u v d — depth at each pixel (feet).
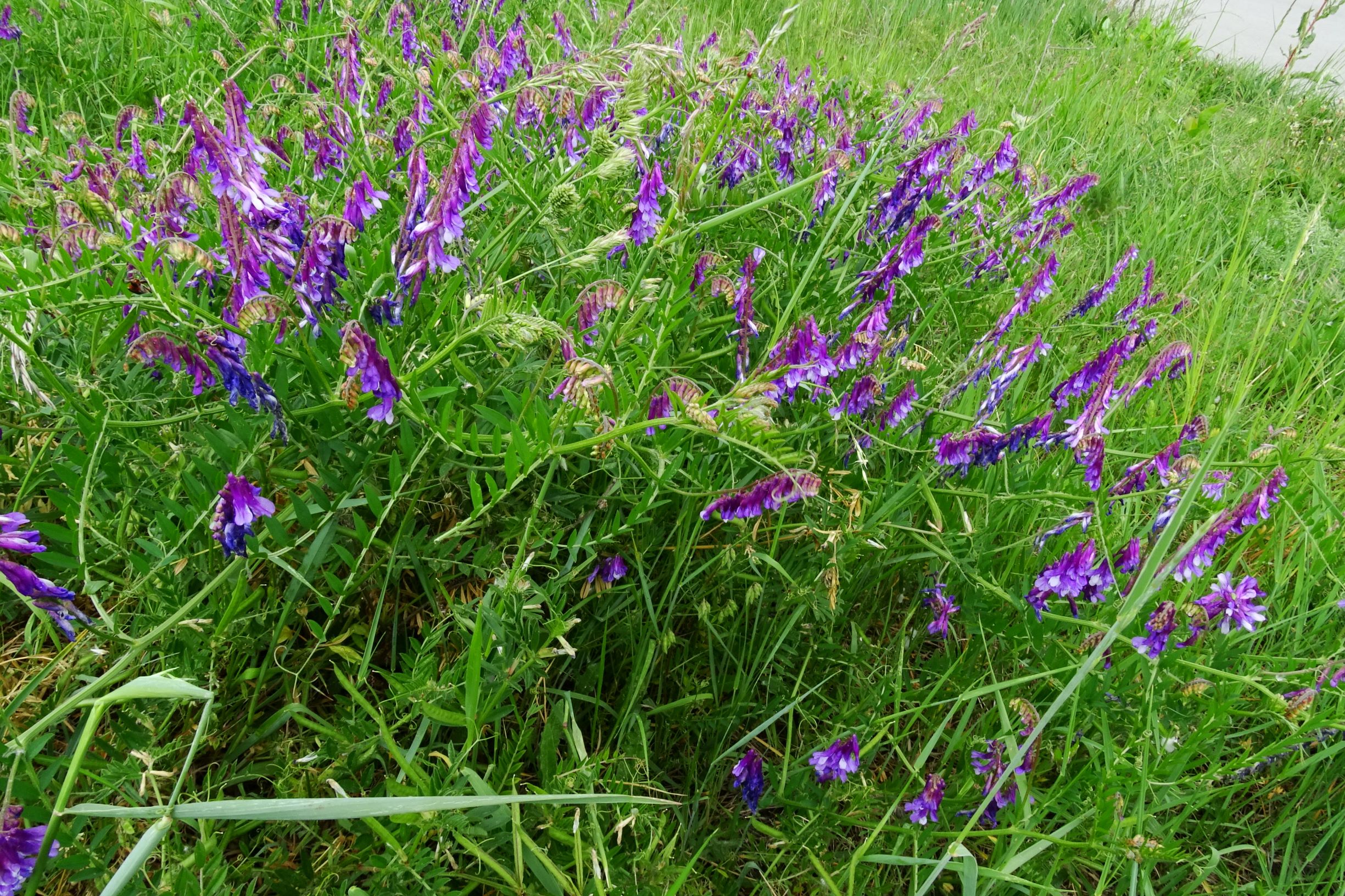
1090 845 1.17
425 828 0.96
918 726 1.48
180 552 1.14
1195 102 4.91
